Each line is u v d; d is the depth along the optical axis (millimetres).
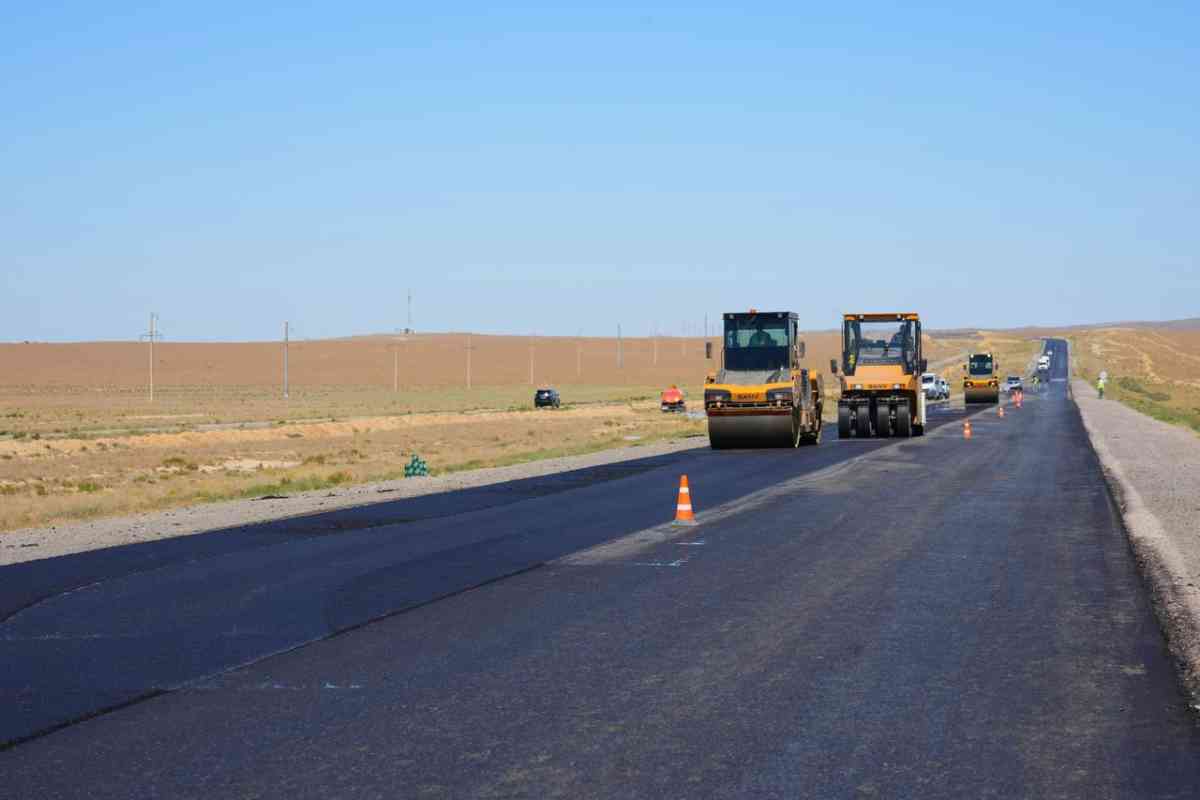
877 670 9461
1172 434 45938
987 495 23656
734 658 9906
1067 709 8273
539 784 6703
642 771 6926
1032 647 10289
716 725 7898
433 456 47344
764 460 34156
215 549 17328
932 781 6734
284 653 10242
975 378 86000
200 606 12617
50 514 25891
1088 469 29828
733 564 15141
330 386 197250
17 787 6727
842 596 12828
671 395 95250
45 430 79812
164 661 9969
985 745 7422
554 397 109750
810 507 21672
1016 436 45062
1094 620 11469
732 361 39656
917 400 44438
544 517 20797
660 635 10859
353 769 7008
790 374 38906
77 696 8805
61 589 13906
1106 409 74125
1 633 11273
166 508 27219
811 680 9133
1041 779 6766
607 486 26844
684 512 19656
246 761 7188
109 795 6586
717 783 6703
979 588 13297
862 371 43688
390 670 9562
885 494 23953
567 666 9656
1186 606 12031
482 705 8453
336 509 23078
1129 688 8852
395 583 13922
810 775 6840
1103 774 6852
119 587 13977
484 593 13180
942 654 10023
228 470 46906
